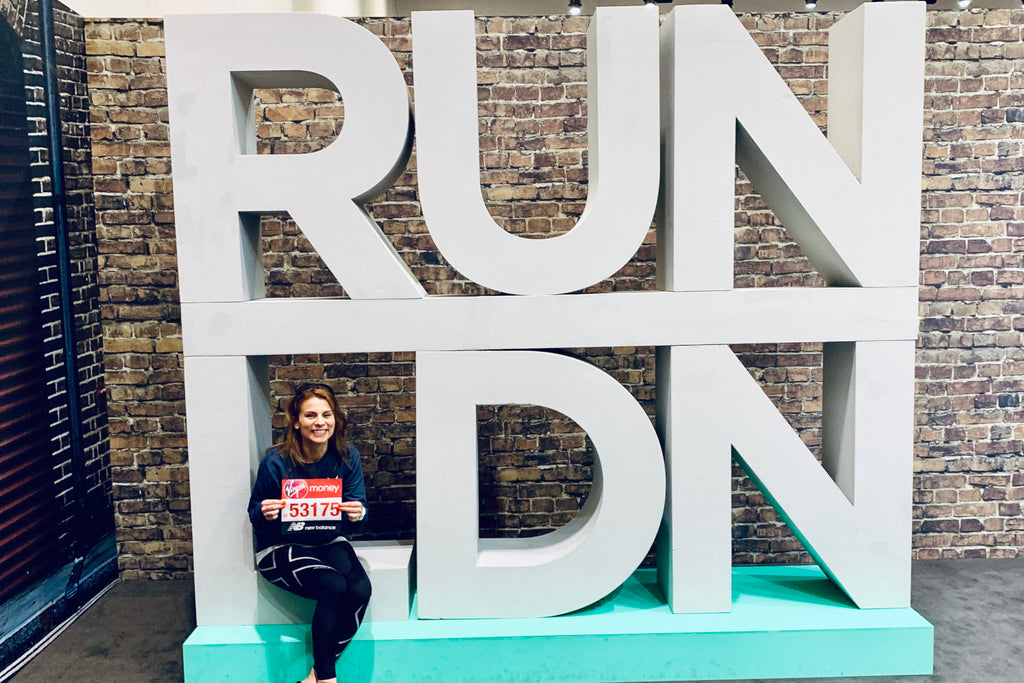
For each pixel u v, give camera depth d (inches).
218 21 102.0
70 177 127.2
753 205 137.4
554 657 105.5
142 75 132.1
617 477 108.1
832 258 110.9
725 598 110.6
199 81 102.9
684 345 107.7
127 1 149.0
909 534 110.7
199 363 106.0
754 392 108.4
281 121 133.6
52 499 121.1
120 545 141.0
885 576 111.1
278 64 102.8
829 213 106.7
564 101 134.0
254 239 112.1
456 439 107.6
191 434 106.6
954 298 138.5
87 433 131.3
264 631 107.6
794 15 133.4
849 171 106.5
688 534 109.8
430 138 104.3
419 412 107.2
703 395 108.2
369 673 105.2
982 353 139.5
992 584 133.3
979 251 137.5
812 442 140.6
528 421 140.3
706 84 105.0
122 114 132.6
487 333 106.8
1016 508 142.6
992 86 134.6
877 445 109.5
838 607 112.7
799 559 144.0
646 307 107.2
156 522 140.8
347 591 101.0
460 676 105.5
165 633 121.6
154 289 135.9
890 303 107.7
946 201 136.6
